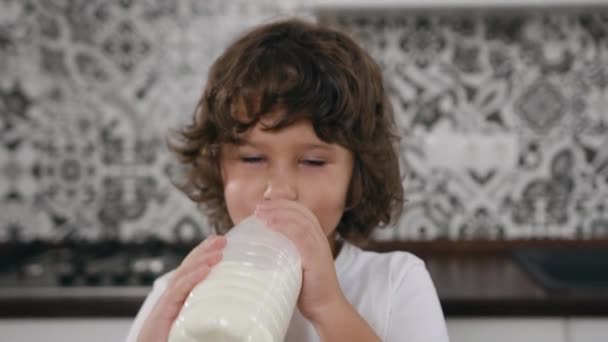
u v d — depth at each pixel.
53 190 1.56
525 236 1.52
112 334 1.14
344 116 0.64
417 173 1.52
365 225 0.79
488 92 1.50
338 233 0.80
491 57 1.49
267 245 0.46
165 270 1.33
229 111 0.63
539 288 1.17
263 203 0.56
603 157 1.50
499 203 1.52
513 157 1.50
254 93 0.62
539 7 1.33
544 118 1.50
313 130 0.60
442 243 1.52
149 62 1.53
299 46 0.69
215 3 1.51
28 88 1.54
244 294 0.38
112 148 1.55
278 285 0.41
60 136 1.55
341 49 0.72
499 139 1.50
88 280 1.25
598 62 1.48
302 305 0.51
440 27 1.49
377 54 1.50
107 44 1.53
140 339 0.48
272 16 1.50
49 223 1.57
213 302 0.37
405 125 1.51
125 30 1.52
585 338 1.10
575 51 1.48
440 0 1.30
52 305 1.13
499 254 1.50
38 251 1.54
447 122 1.51
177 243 1.55
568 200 1.51
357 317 0.52
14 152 1.55
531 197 1.51
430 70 1.50
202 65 1.52
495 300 1.10
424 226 1.53
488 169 1.51
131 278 1.27
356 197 0.72
